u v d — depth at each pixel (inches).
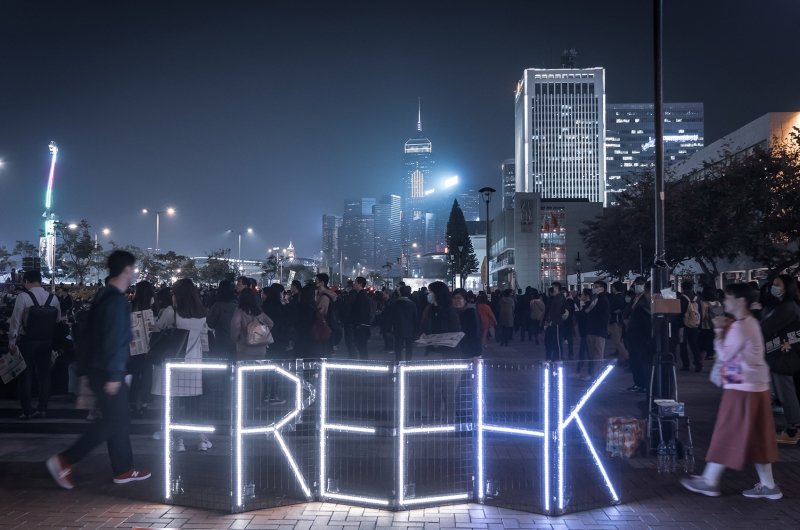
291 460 254.8
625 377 619.5
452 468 283.1
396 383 244.8
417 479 269.3
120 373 259.9
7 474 291.9
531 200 3779.5
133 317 398.6
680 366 728.3
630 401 437.7
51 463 259.4
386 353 833.5
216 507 242.2
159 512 240.2
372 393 257.3
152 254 2274.9
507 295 992.9
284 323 540.7
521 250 3769.7
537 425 243.4
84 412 406.0
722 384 262.1
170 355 317.1
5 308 722.2
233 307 433.7
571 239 3774.6
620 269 1796.3
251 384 249.1
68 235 1541.6
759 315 399.5
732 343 257.8
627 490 267.4
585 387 248.5
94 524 226.7
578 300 879.1
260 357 379.2
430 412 252.5
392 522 230.2
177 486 257.1
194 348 324.2
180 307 323.0
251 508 242.8
